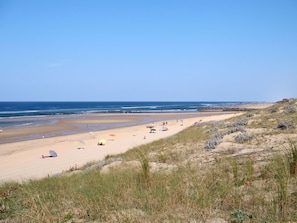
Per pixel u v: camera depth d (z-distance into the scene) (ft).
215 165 24.06
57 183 27.55
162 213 13.92
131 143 83.87
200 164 27.35
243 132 45.73
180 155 36.09
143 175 21.02
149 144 62.28
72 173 40.57
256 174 19.99
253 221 12.25
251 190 16.11
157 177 20.59
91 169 37.50
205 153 35.17
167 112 294.87
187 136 61.36
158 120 183.93
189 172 21.36
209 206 14.40
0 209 17.21
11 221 15.10
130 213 14.24
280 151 26.89
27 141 96.53
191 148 41.19
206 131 65.21
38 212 15.38
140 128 132.16
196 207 14.06
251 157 25.81
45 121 179.52
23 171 54.60
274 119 58.54
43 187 25.57
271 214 12.60
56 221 14.44
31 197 18.52
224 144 38.32
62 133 119.03
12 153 75.97
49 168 56.24
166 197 15.67
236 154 30.40
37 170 54.90
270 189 16.14
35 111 321.11
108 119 196.54
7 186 30.73
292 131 40.75
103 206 15.84
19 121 180.14
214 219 13.12
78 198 18.31
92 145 84.69
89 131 124.57
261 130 45.55
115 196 17.44
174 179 19.39
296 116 57.06
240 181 18.25
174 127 129.29
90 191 19.42
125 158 42.34
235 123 64.54
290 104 79.20
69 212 15.51
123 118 206.28
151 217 13.48
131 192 17.58
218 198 15.51
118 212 14.70
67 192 21.02
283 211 12.63
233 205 14.33
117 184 19.90
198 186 16.94
